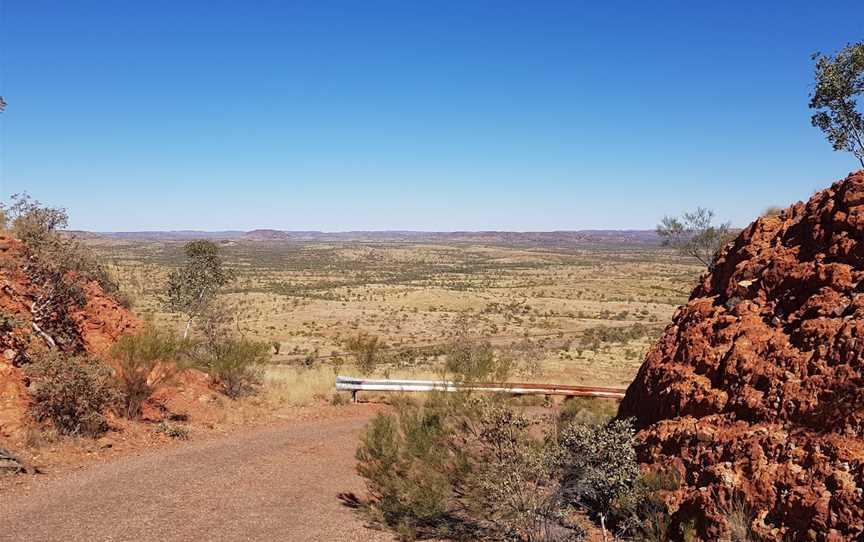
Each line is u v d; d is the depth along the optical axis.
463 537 8.15
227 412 15.59
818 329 7.43
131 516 8.05
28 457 9.96
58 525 7.50
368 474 9.12
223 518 8.33
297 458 12.18
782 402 7.11
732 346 8.47
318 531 8.16
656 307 131.75
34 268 14.39
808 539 5.90
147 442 12.10
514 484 7.60
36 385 11.42
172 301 29.31
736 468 6.94
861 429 6.14
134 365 13.33
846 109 16.66
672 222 29.78
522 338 83.81
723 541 6.33
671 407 8.80
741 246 10.55
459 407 9.26
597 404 13.96
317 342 77.56
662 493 7.53
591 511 8.39
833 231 8.50
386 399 19.81
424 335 88.88
